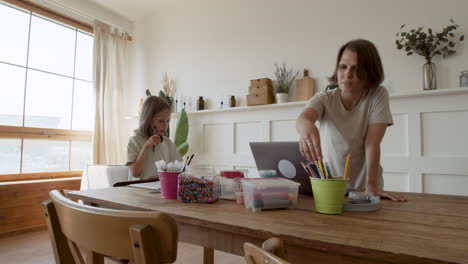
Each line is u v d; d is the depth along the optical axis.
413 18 2.41
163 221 0.47
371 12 2.60
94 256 0.58
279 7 3.11
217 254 2.25
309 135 1.02
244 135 3.15
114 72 3.94
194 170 0.99
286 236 0.58
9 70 3.10
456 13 2.25
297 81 2.85
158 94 4.02
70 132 3.57
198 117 3.51
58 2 3.38
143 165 1.83
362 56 1.20
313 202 0.94
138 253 0.48
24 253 2.22
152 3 3.92
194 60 3.73
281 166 1.09
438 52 2.23
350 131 1.33
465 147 2.12
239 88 3.32
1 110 3.03
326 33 2.81
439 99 2.21
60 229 0.68
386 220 0.70
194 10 3.78
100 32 3.80
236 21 3.41
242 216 0.74
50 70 3.45
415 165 2.27
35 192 2.90
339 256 0.54
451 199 1.02
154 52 4.12
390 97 2.36
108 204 0.95
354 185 1.36
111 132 3.81
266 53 3.16
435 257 0.45
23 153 3.17
